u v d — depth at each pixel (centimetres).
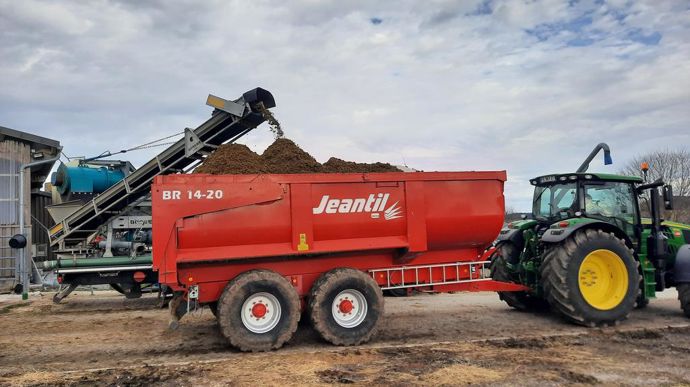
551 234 757
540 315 851
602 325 741
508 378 505
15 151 1495
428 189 701
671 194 807
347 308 650
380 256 707
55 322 852
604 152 880
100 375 534
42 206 1680
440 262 736
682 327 734
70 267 1008
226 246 632
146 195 1115
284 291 628
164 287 844
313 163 795
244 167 755
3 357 623
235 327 609
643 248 826
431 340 677
